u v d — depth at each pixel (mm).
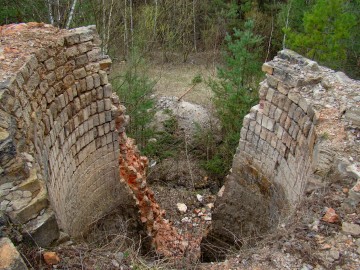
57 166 6516
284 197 7297
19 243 4449
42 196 4652
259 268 4379
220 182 13758
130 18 18516
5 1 13562
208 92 17812
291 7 15984
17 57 5727
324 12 11711
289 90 6887
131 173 9273
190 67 20672
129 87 12875
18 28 6684
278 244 4633
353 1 14258
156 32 18078
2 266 3848
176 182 13766
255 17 19625
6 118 4801
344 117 6129
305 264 4332
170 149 14562
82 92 7242
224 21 20688
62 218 6289
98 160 8258
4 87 5020
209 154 14398
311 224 4809
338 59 12586
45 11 13297
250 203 8836
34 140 5461
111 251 4945
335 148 5664
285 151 7215
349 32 12484
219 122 14977
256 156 8211
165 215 11617
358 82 6898
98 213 8688
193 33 23359
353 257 4375
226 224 9680
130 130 13320
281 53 7480
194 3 20203
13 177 4664
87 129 7637
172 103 16656
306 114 6488
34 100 5734
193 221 11961
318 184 5473
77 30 7059
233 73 12227
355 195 4941
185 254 7047
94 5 13078
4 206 4477
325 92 6656
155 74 19172
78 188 7621
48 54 6176
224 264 4598
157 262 4891
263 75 12281
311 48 12727
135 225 9305
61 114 6676
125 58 15617
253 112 7898
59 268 4426
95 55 7375
